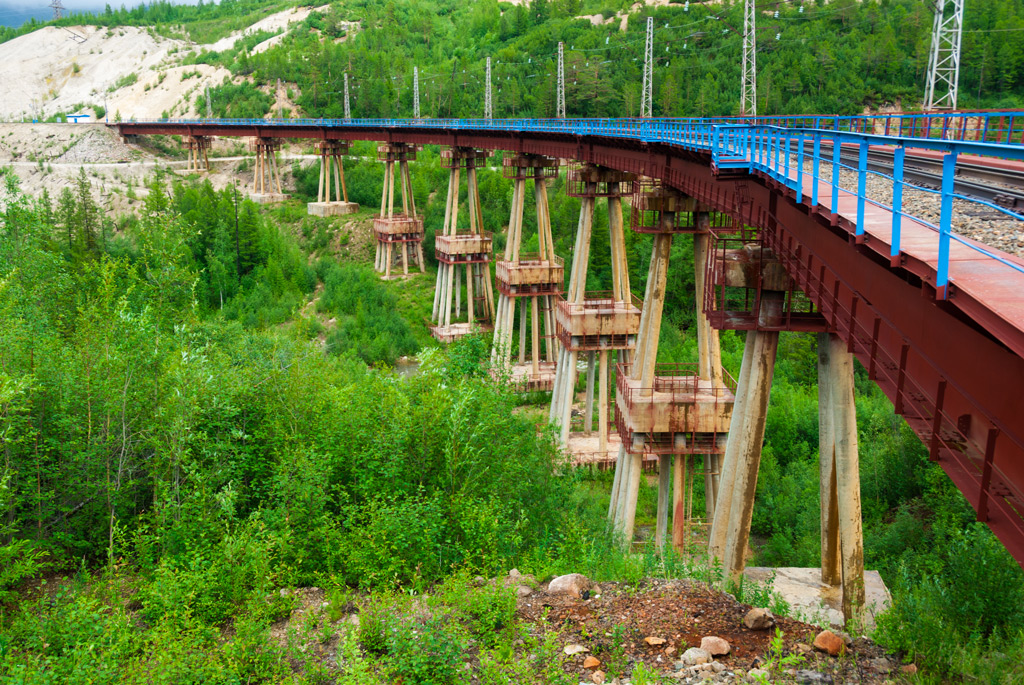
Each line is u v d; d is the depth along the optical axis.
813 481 36.16
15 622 17.77
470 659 14.21
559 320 46.66
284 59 173.12
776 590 21.80
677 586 16.50
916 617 14.88
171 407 23.58
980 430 9.86
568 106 120.75
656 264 29.73
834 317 15.66
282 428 25.22
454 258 73.50
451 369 33.25
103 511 23.34
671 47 126.25
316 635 16.50
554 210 87.44
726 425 27.69
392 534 20.88
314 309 79.12
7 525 21.14
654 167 31.83
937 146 9.30
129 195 112.25
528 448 27.05
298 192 118.88
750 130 21.34
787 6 136.88
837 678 12.55
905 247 11.02
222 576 18.88
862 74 112.38
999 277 9.33
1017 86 97.06
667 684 12.23
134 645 16.38
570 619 15.19
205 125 127.69
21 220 32.59
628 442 28.56
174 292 33.22
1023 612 19.08
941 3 39.47
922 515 32.22
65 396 22.91
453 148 73.75
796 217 18.50
